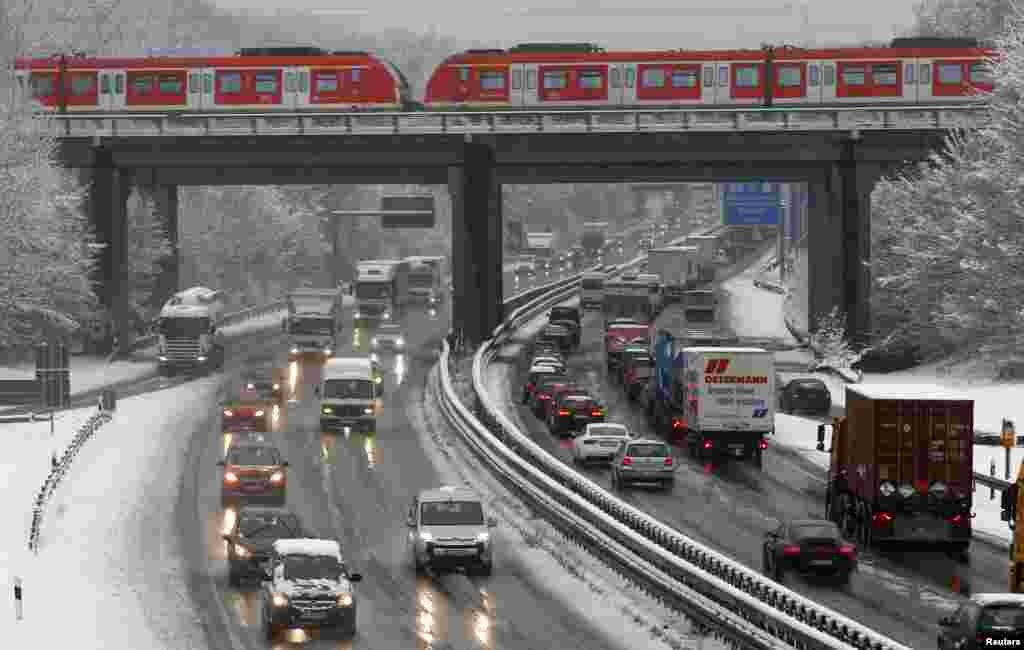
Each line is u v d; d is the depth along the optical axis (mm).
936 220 110125
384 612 42938
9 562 49781
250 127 114812
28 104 114250
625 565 46281
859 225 112312
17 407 95375
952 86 109750
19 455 74500
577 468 69375
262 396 93188
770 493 62375
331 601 39406
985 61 105312
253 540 46438
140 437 80250
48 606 43625
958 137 106688
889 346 112938
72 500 61906
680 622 40844
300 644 39344
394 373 110125
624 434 69750
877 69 110188
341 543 53156
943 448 49531
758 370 70250
